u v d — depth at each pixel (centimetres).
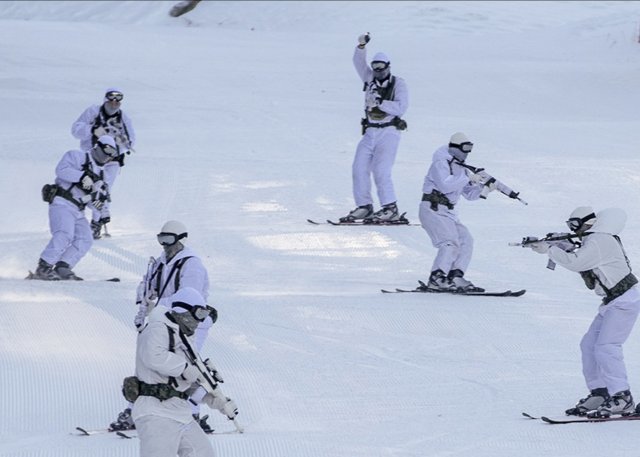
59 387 3381
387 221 5919
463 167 4519
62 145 8138
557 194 6906
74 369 3522
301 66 12369
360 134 9019
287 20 16662
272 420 3209
